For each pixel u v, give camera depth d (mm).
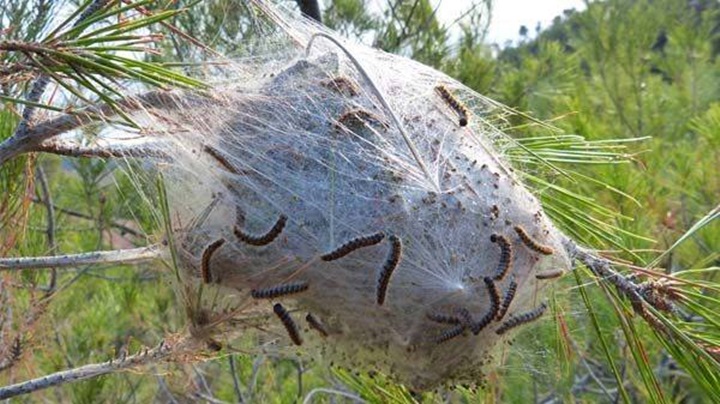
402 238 519
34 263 554
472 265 526
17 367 866
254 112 539
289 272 516
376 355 536
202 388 1263
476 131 586
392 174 528
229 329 540
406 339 527
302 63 561
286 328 507
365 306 519
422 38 1092
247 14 689
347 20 1062
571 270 555
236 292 528
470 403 698
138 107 486
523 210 548
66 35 428
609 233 600
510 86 1340
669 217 932
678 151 1054
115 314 1230
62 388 1101
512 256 528
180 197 535
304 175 525
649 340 864
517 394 914
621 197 808
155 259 562
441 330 525
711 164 979
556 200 608
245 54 612
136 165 548
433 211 525
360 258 512
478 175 545
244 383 1188
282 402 1060
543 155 619
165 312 1195
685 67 1512
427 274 518
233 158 523
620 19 1545
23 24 495
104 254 567
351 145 534
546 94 1402
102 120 463
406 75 586
